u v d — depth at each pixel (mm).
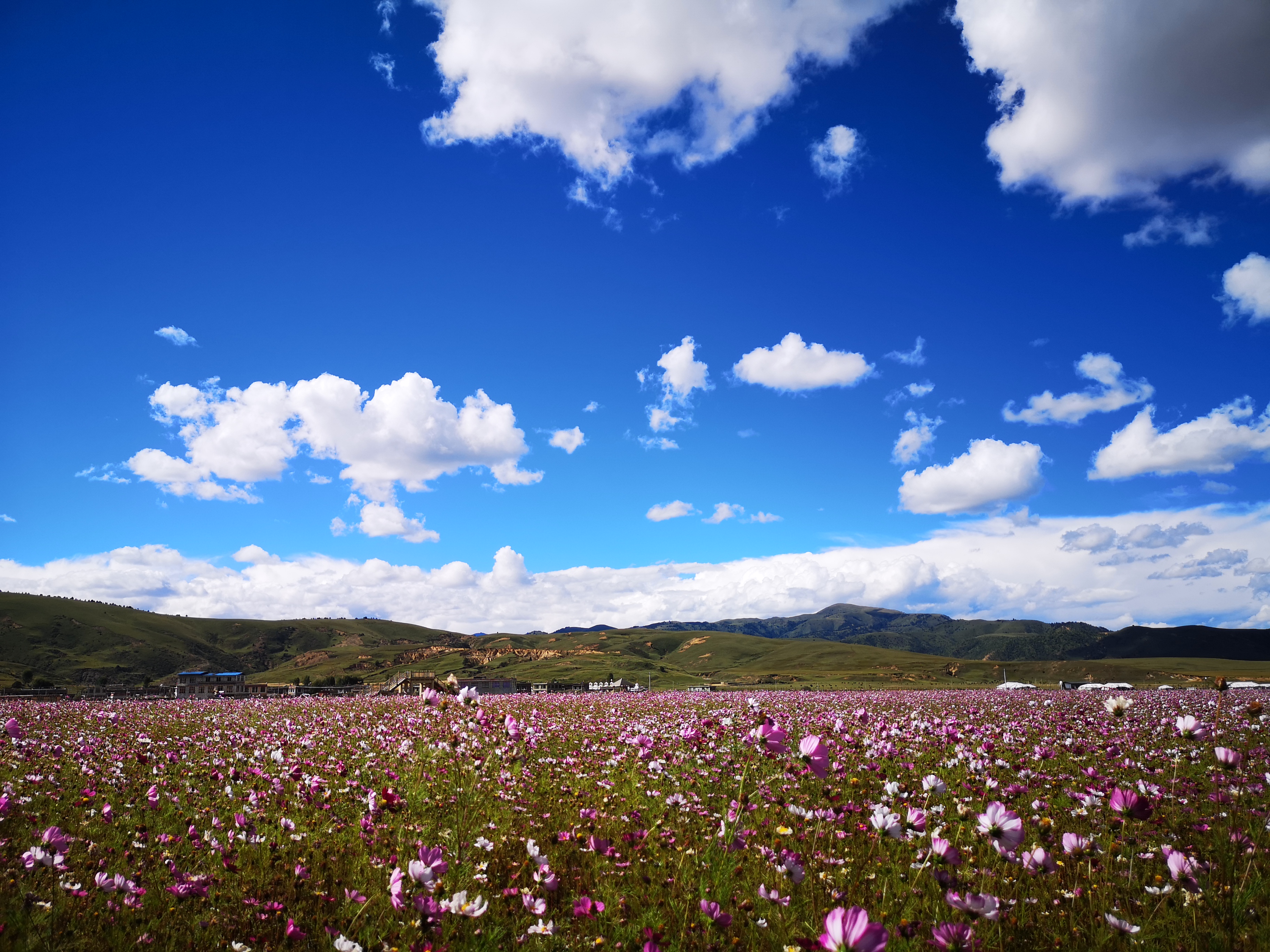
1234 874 4758
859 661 170000
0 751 10797
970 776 8188
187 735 14781
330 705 30094
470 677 138000
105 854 5473
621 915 4395
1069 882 4895
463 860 5094
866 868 5113
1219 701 5859
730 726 12062
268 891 4715
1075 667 122875
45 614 175125
